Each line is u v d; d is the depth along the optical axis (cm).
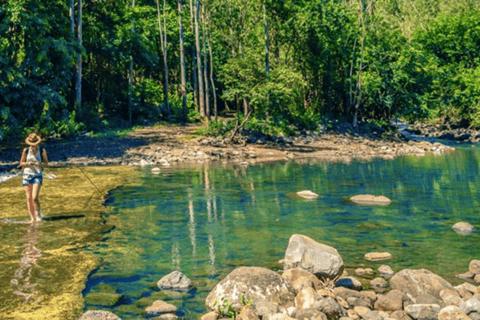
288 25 4544
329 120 4322
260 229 992
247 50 4200
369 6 4662
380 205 1266
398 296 610
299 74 3216
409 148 3256
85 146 2711
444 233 968
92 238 896
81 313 560
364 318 550
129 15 4472
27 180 1016
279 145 3120
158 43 5244
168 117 4456
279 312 560
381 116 4825
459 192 1480
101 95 4375
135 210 1171
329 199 1352
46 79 2902
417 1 7212
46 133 2966
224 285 610
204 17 4388
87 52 4197
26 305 578
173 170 2016
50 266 728
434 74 4753
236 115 3117
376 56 4556
